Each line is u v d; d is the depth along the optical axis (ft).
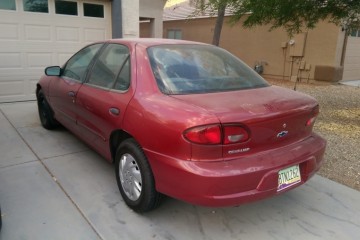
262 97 9.38
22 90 24.16
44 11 23.95
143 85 9.70
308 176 9.41
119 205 10.37
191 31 61.87
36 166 13.06
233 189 7.89
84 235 8.91
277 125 8.64
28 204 10.30
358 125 20.98
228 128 7.85
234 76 10.79
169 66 10.11
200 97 8.96
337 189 11.87
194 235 9.11
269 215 10.18
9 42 22.95
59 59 25.36
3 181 11.77
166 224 9.54
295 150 9.11
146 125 8.83
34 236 8.80
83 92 12.42
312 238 9.11
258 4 21.74
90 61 13.06
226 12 50.83
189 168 7.86
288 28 26.27
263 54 50.98
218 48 12.42
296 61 46.47
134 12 28.17
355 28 24.31
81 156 14.11
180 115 8.15
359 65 46.78
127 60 10.82
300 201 11.00
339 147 16.38
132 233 9.08
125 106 9.75
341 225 9.71
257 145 8.41
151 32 44.86
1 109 21.77
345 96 33.47
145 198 9.33
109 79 11.35
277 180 8.47
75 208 10.16
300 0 20.80
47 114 16.98
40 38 24.17
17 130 17.43
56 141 15.87
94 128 11.82
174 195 8.46
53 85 15.46
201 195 7.86
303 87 40.52
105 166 13.15
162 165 8.46
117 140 10.77
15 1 22.65
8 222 9.36
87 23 26.23
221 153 7.96
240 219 9.93
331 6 21.44
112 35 27.81
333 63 42.39
